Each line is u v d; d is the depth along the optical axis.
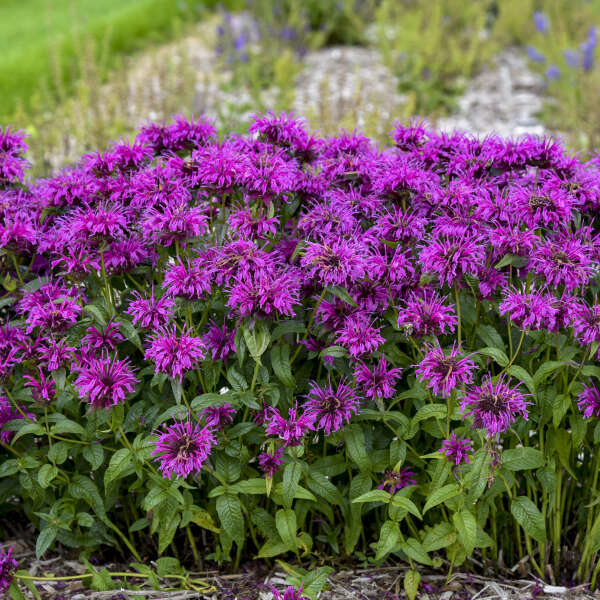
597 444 2.88
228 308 2.73
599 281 2.78
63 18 13.66
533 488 2.84
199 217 2.60
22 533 3.30
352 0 12.12
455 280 2.61
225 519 2.68
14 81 9.48
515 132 8.00
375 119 6.50
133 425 2.79
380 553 2.59
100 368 2.54
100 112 7.36
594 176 2.87
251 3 12.45
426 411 2.59
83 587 2.97
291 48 10.88
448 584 2.97
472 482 2.53
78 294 2.75
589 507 2.95
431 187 2.82
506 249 2.59
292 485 2.60
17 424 2.80
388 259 2.77
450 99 9.06
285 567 2.91
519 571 3.05
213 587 2.93
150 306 2.62
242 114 8.48
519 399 2.47
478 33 10.55
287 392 2.74
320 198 2.94
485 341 2.71
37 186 3.38
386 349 2.75
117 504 3.16
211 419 2.69
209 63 11.12
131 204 2.80
